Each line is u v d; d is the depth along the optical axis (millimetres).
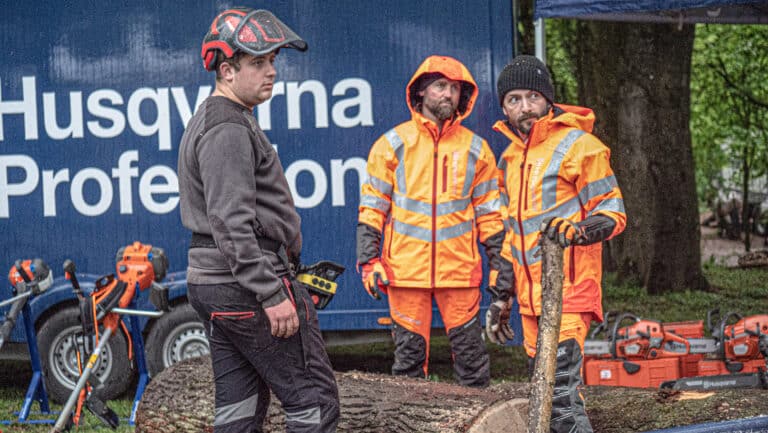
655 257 11109
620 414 3830
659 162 10961
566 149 3637
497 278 3941
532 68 3738
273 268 2859
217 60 2953
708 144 15273
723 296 10961
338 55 5988
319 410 2980
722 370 5191
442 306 4969
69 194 6133
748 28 14156
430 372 7258
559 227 3109
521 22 10359
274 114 6039
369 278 4840
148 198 6102
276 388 2953
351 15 5973
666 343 5379
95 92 6098
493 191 5012
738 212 15578
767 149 14703
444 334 6098
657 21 6598
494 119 5863
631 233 11211
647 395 3971
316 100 6012
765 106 14078
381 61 5969
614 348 5430
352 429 3545
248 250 2771
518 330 5816
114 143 6102
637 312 10188
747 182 14789
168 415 4031
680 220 11094
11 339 6148
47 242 6141
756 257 13266
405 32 5941
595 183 3562
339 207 6023
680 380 4926
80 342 4922
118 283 4938
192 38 6062
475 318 4953
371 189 4996
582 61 11273
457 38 5895
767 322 5133
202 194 2924
